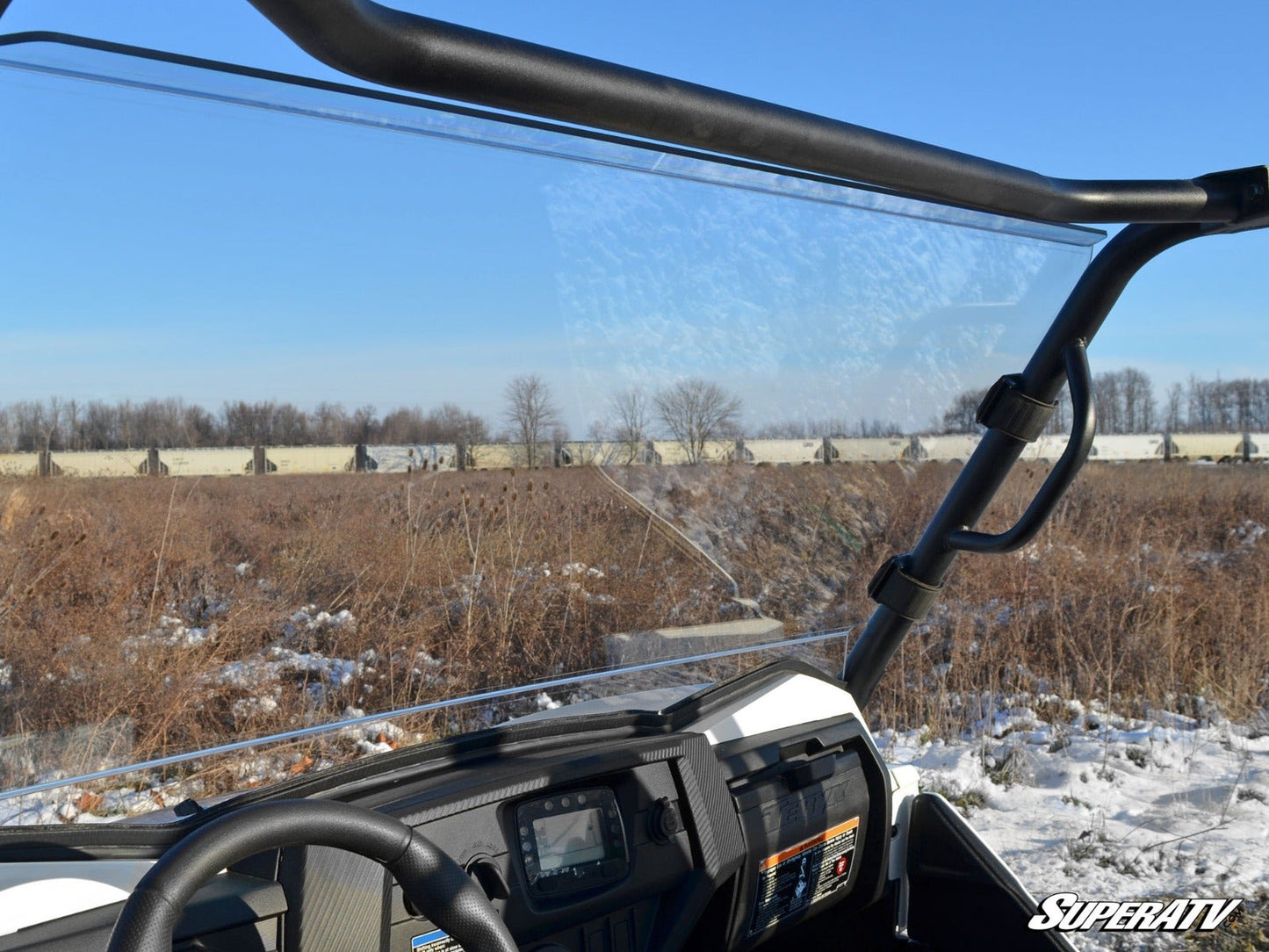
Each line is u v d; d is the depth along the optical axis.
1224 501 9.10
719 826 1.28
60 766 0.83
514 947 0.78
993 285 1.30
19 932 0.82
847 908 1.62
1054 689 5.25
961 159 0.70
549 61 0.50
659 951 1.22
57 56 0.68
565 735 1.24
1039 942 1.55
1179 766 4.57
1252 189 0.86
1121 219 0.83
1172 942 3.03
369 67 0.46
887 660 1.60
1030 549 6.23
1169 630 5.47
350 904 0.95
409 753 1.10
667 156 0.94
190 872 0.65
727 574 1.38
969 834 1.63
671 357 1.12
